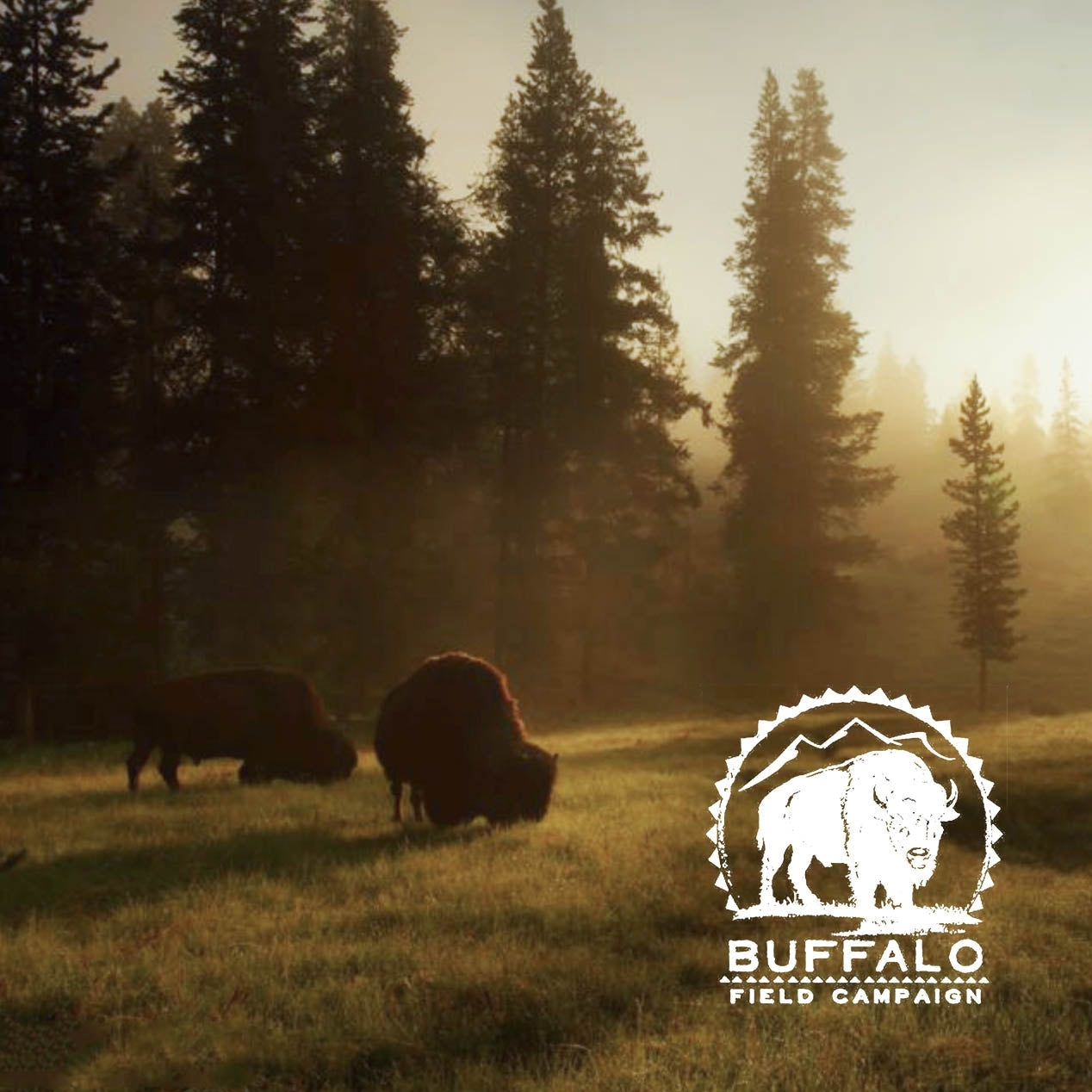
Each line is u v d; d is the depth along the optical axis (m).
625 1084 5.05
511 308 40.94
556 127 42.91
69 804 14.55
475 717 11.97
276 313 31.48
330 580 30.05
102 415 29.58
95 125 30.44
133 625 29.41
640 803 13.19
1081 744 19.53
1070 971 6.82
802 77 50.34
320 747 16.41
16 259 28.94
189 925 7.77
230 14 33.78
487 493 41.00
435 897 8.61
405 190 34.50
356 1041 5.66
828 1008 6.05
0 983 6.57
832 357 48.31
